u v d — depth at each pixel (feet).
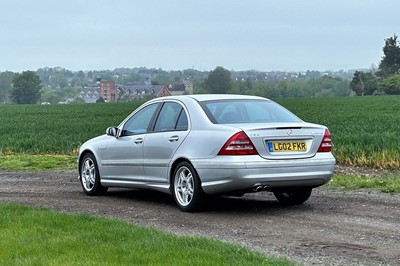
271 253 28.68
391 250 29.09
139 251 27.35
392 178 55.42
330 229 33.96
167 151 41.96
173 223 36.86
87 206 43.60
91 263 25.73
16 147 100.99
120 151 46.14
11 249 28.58
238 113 41.11
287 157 38.63
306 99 416.05
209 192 39.24
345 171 65.36
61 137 112.98
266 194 48.32
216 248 27.58
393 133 89.71
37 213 36.91
